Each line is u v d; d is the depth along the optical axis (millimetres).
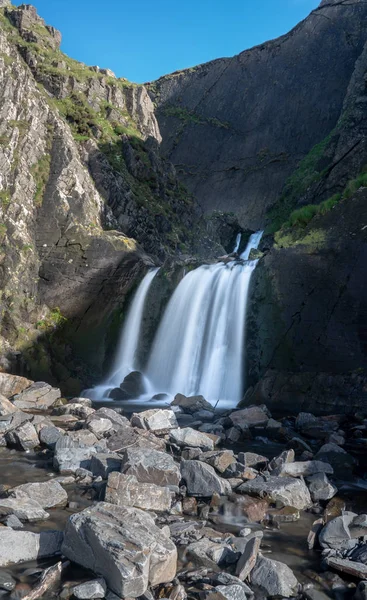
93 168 29844
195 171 59781
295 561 6656
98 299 24625
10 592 5527
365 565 6254
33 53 33656
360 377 15586
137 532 6129
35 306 23656
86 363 23531
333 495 9000
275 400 17078
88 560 6074
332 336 16703
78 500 8367
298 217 19766
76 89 34344
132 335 23969
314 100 55750
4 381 18188
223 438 12922
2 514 7469
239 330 19734
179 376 21297
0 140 26531
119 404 18938
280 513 8102
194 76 66812
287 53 60281
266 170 54969
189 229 34531
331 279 17047
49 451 11156
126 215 29234
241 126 60062
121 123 35750
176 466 9008
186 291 22531
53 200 26453
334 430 13914
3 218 24734
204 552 6465
